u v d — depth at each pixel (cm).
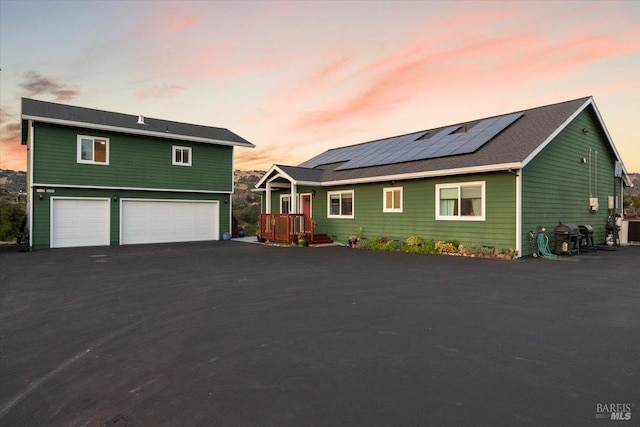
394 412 279
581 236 1356
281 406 291
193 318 545
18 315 570
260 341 445
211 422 269
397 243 1498
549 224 1334
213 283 808
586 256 1245
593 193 1593
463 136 1559
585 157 1545
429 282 798
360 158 1911
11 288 768
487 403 291
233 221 2184
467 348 414
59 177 1628
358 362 378
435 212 1430
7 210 2030
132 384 335
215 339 454
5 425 270
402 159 1600
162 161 1902
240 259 1222
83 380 345
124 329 498
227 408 289
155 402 301
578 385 321
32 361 392
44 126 1596
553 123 1332
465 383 328
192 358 395
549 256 1206
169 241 1928
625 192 3088
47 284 809
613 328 480
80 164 1680
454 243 1355
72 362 389
